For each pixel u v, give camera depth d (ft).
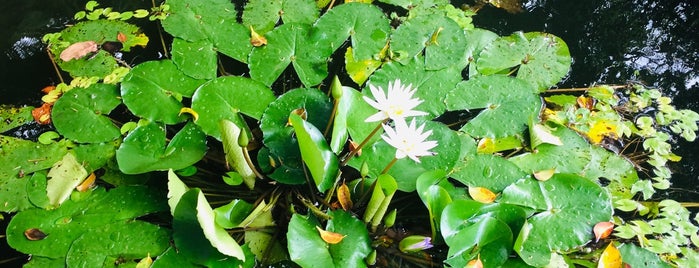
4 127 3.38
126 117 3.45
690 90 3.87
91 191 3.03
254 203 3.05
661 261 2.87
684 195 3.31
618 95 3.79
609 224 2.93
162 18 3.85
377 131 3.18
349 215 2.89
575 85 3.85
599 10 4.42
